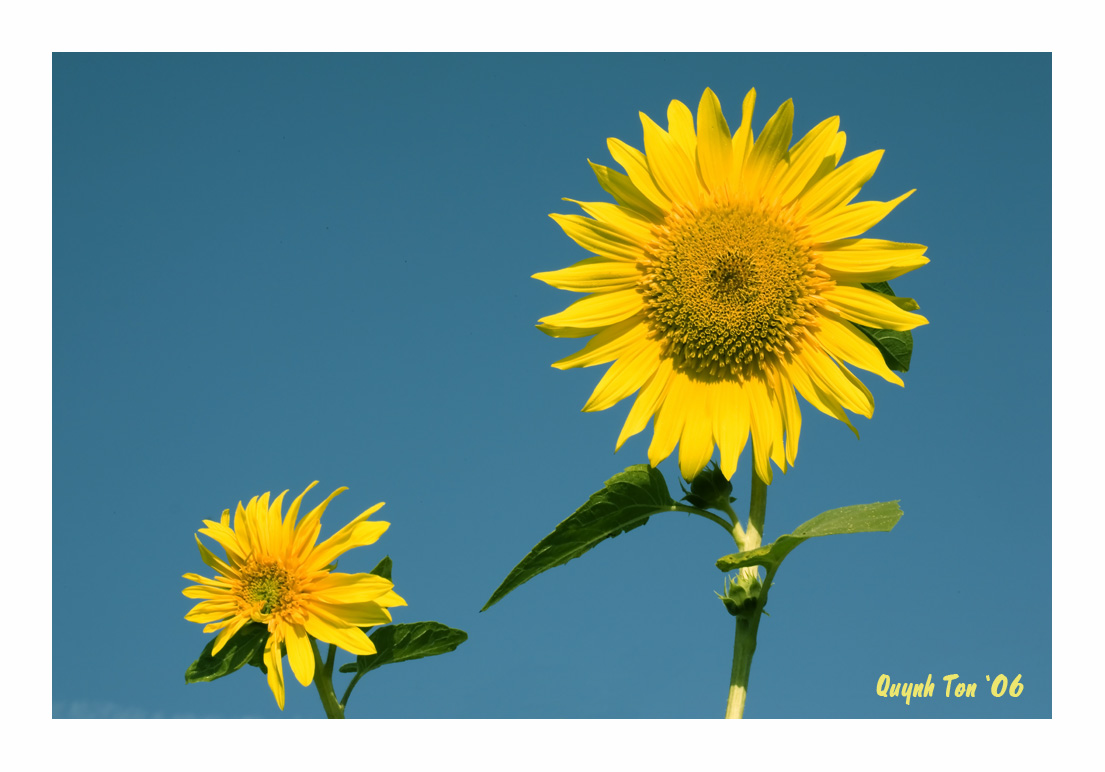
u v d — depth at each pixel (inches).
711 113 75.5
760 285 75.2
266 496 77.7
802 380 75.2
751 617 75.0
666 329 75.7
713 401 75.4
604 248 75.7
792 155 75.5
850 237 75.1
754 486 75.3
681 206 75.7
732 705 75.1
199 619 76.7
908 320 74.6
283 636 76.4
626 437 75.1
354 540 76.9
